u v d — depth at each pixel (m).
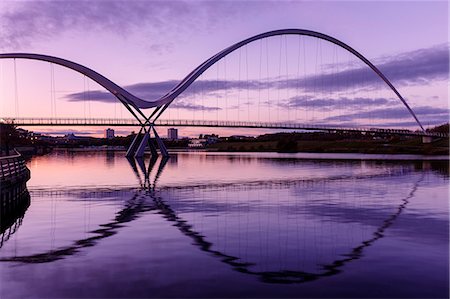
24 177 23.98
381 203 22.31
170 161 74.56
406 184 32.56
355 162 69.62
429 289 9.16
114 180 36.75
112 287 9.38
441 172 45.38
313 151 146.50
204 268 10.68
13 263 11.19
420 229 15.38
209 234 14.59
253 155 110.38
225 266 10.85
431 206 21.12
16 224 16.53
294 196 25.48
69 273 10.35
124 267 10.78
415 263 11.02
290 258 11.57
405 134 127.81
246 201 23.22
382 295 8.85
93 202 22.84
